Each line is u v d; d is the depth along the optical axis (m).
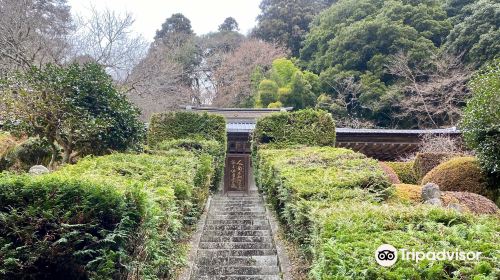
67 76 7.03
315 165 6.31
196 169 6.78
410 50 20.58
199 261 5.66
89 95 7.17
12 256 3.35
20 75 6.89
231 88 25.50
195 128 11.44
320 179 5.08
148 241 3.49
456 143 11.28
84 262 3.47
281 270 5.27
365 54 22.11
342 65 22.84
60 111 6.85
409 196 5.77
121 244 3.39
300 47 28.61
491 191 7.27
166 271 4.50
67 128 7.00
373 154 12.73
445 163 8.04
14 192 3.42
